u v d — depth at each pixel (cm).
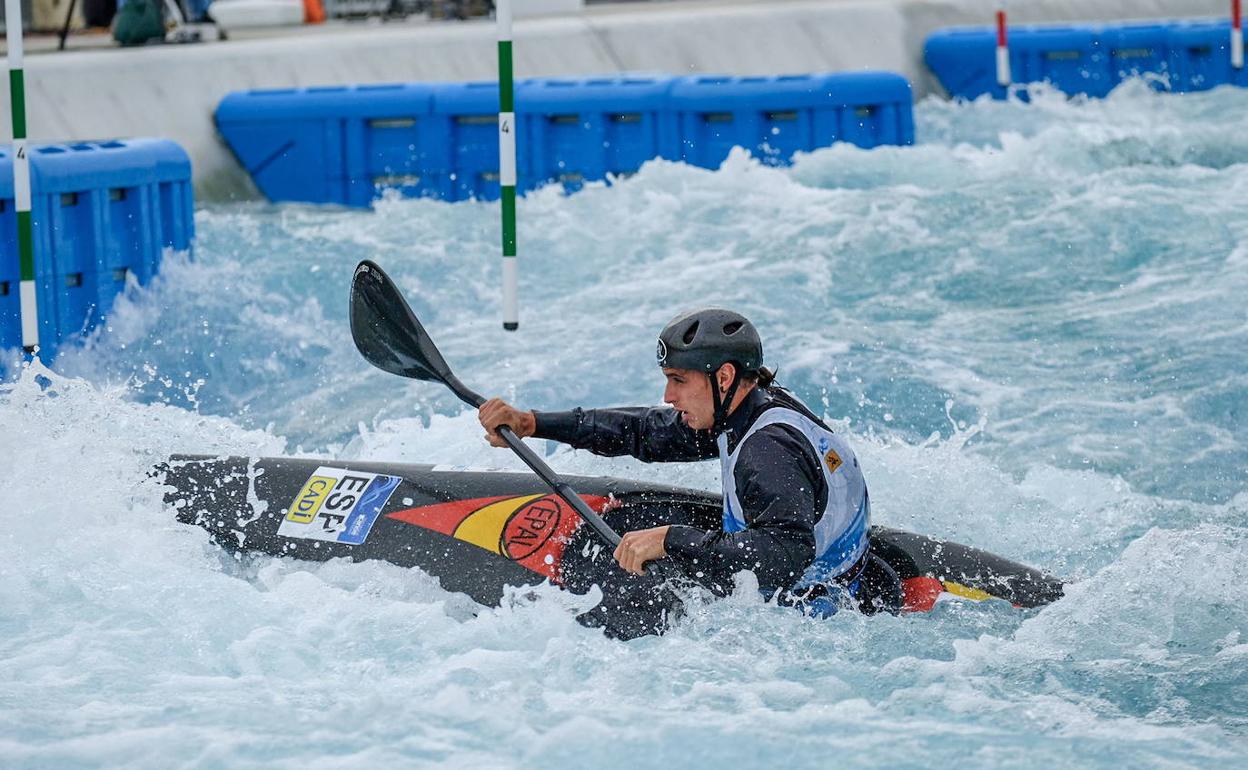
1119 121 5278
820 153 4122
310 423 2569
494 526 1694
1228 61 5831
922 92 6109
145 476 1864
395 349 1822
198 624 1588
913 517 2014
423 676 1466
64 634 1556
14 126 2469
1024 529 2014
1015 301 2989
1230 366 2594
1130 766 1269
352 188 4478
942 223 3447
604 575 1605
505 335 2916
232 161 4544
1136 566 1695
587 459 2100
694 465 2080
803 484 1492
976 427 2253
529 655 1509
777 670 1472
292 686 1446
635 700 1407
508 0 2592
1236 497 2148
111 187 2872
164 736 1320
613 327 2920
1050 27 6091
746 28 5888
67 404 2020
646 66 5578
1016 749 1304
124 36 4822
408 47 5178
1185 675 1462
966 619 1591
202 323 2997
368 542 1712
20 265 2503
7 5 2441
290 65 4859
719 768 1273
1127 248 3209
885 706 1396
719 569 1470
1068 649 1526
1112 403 2492
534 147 4372
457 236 3650
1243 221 3306
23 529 1778
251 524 1775
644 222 3644
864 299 3033
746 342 1516
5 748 1291
